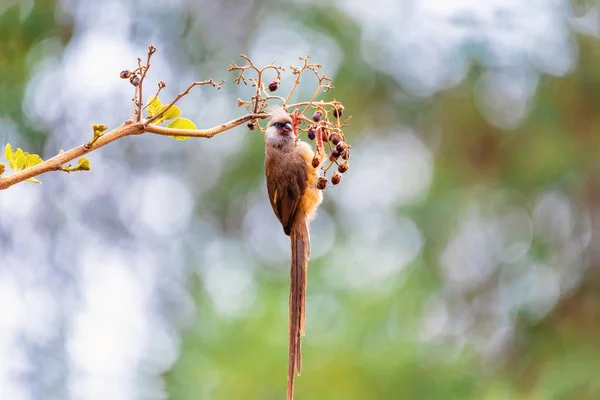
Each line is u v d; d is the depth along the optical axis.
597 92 15.58
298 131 5.65
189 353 12.09
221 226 16.89
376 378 11.58
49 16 14.80
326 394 11.38
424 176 16.28
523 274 15.63
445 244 15.46
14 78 14.23
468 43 15.40
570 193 15.88
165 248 16.81
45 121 14.88
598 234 15.83
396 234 15.36
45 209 16.53
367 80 15.66
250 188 16.14
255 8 16.73
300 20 15.68
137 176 17.28
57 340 15.46
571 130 15.81
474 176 16.31
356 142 16.02
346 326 12.09
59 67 15.18
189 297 15.88
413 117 16.47
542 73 15.53
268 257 16.70
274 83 4.98
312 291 12.79
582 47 15.60
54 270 16.36
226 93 16.34
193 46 16.55
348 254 13.81
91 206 17.02
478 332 15.58
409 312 12.73
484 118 16.20
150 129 4.32
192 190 17.06
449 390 11.95
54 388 14.84
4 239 16.11
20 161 4.34
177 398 11.80
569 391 14.10
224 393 11.38
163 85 4.55
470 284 15.85
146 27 16.42
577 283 15.68
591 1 15.47
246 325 11.95
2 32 14.50
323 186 5.27
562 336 15.20
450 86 16.09
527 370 15.18
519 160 15.74
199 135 4.47
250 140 16.00
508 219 16.00
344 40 15.52
